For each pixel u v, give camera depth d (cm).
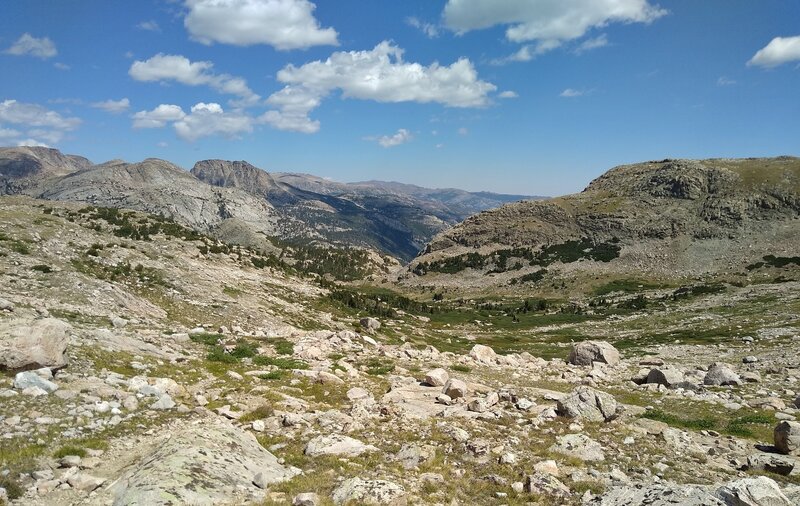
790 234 18062
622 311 14100
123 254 6881
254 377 2417
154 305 5234
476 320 14462
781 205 19712
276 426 1748
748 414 2373
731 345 6278
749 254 17775
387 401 2200
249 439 1455
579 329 12044
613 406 2086
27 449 1227
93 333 2409
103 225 10175
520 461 1559
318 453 1502
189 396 1941
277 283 10444
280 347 3275
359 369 3025
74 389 1661
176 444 1253
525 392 2681
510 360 4138
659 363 4419
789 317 8256
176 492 1051
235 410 1864
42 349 1722
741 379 3369
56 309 3058
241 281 8800
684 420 2278
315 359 3123
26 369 1683
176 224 12731
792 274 15138
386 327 9431
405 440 1697
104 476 1195
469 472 1470
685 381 3167
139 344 2541
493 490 1352
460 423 1908
